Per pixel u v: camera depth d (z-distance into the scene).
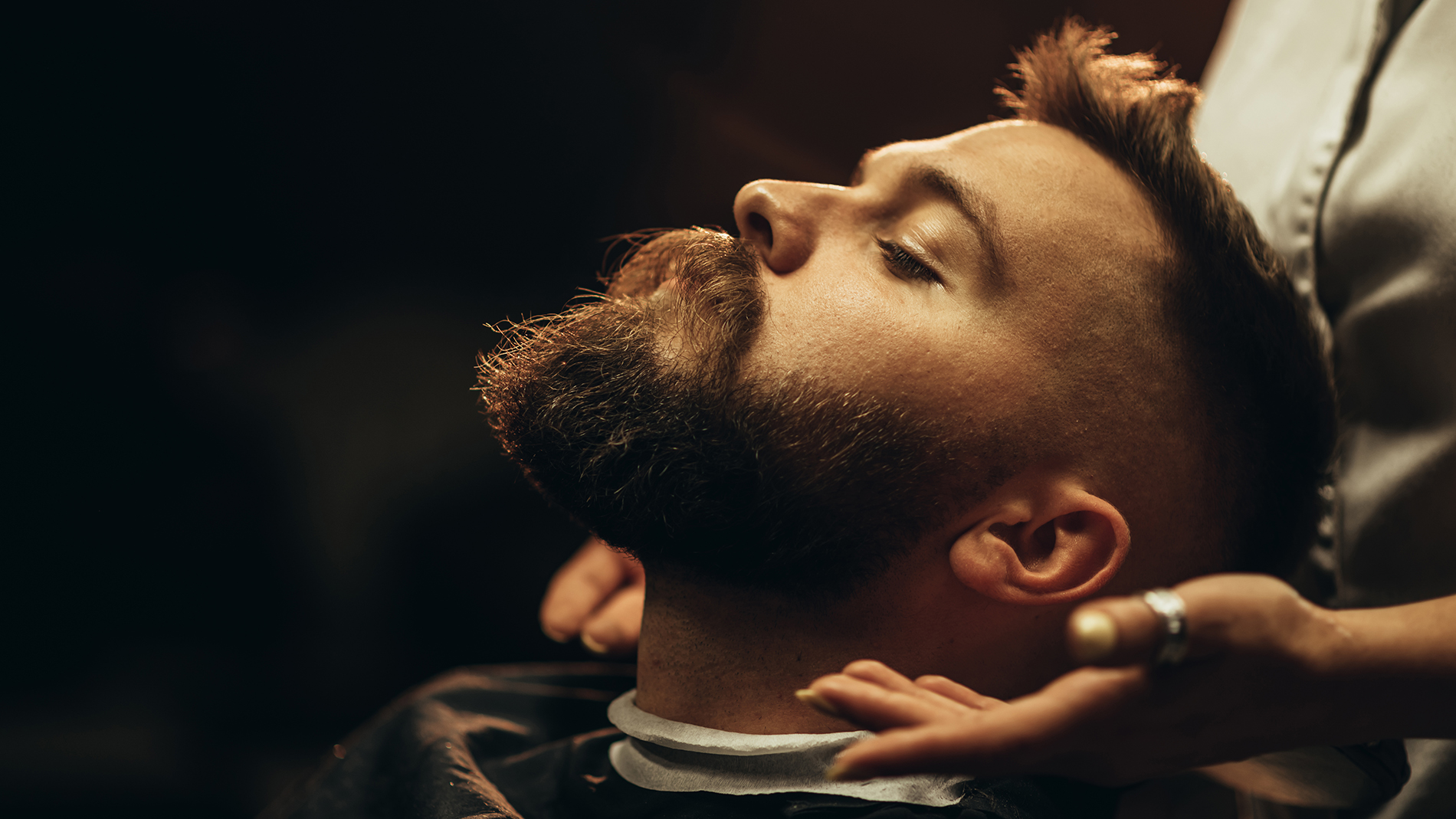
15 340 4.91
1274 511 0.79
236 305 5.36
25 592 4.64
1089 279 0.74
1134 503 0.73
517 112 5.00
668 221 5.07
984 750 0.43
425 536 5.06
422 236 5.46
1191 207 0.78
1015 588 0.71
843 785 0.68
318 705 4.38
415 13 4.64
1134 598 0.45
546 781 0.84
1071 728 0.44
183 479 5.02
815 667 0.73
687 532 0.71
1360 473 0.86
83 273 5.10
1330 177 0.89
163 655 4.62
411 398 5.29
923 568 0.71
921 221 0.76
